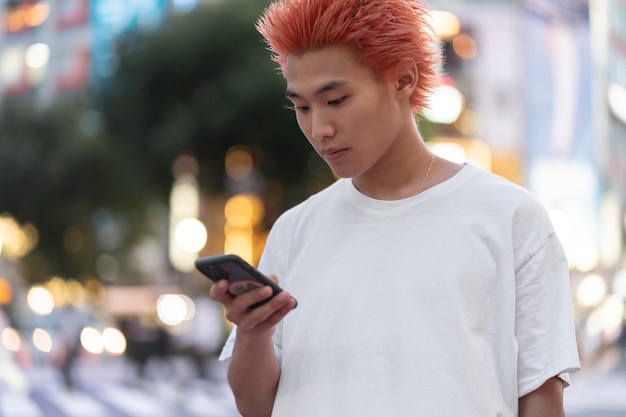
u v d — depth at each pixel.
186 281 36.53
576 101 39.84
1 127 29.81
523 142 36.59
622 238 43.12
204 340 20.69
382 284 2.05
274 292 1.95
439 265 2.03
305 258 2.19
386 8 2.01
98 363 25.33
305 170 23.56
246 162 23.92
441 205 2.09
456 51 35.88
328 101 2.01
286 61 2.11
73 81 38.41
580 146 39.97
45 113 29.80
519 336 2.04
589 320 28.81
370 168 2.16
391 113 2.05
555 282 2.07
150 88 23.83
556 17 39.03
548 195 38.31
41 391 18.95
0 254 31.22
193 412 16.28
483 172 2.13
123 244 31.12
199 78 23.53
